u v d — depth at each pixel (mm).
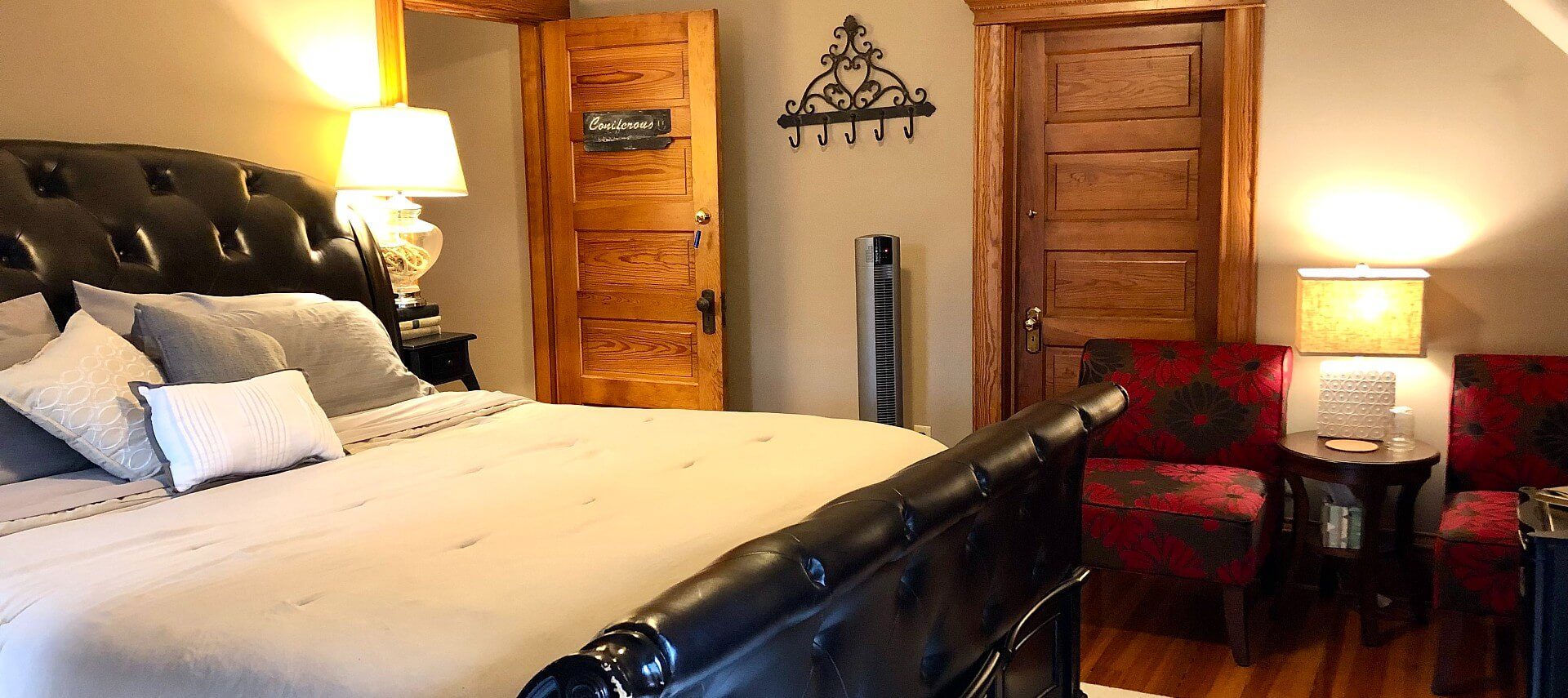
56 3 3213
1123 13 4172
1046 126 4480
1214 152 4246
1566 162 3664
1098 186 4438
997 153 4414
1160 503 3361
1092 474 3656
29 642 1660
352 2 4160
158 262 3191
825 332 4945
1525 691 2967
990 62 4367
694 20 4688
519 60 5293
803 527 1443
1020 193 4551
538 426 2877
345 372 3078
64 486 2367
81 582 1772
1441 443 3926
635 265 5012
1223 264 4141
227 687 1457
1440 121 3805
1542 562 2406
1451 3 3738
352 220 3861
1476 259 3816
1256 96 4020
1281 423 3785
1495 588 2939
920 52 4578
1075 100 4426
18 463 2449
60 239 2975
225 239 3416
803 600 1307
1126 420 3965
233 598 1641
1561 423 3422
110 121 3361
